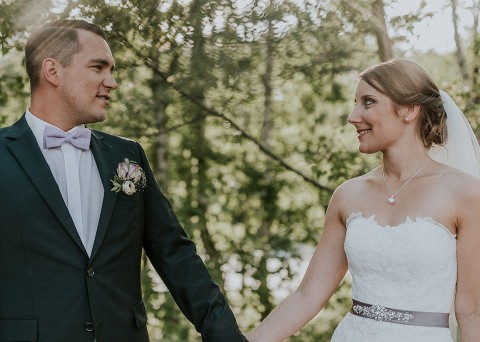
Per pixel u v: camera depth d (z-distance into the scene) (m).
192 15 4.80
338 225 2.96
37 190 2.41
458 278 2.67
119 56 5.05
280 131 6.24
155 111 5.44
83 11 4.66
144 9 4.74
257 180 6.21
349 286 6.23
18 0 4.59
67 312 2.39
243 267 6.06
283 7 4.92
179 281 2.73
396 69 2.74
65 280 2.40
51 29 2.53
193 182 6.32
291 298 3.02
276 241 6.18
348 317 2.78
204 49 5.00
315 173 5.81
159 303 5.48
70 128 2.57
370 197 2.83
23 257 2.38
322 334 6.25
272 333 2.98
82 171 2.56
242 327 6.22
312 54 5.23
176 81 5.18
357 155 5.75
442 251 2.60
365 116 2.75
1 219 2.36
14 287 2.37
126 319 2.53
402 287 2.63
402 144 2.78
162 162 5.98
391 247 2.64
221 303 2.74
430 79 2.79
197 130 6.07
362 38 5.10
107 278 2.49
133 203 2.61
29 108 2.58
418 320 2.61
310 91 5.79
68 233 2.42
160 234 2.76
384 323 2.64
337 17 5.01
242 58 5.10
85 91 2.52
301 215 6.28
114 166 2.63
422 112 2.77
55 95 2.52
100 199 2.57
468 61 5.28
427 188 2.71
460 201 2.64
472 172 2.92
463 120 2.95
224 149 6.27
